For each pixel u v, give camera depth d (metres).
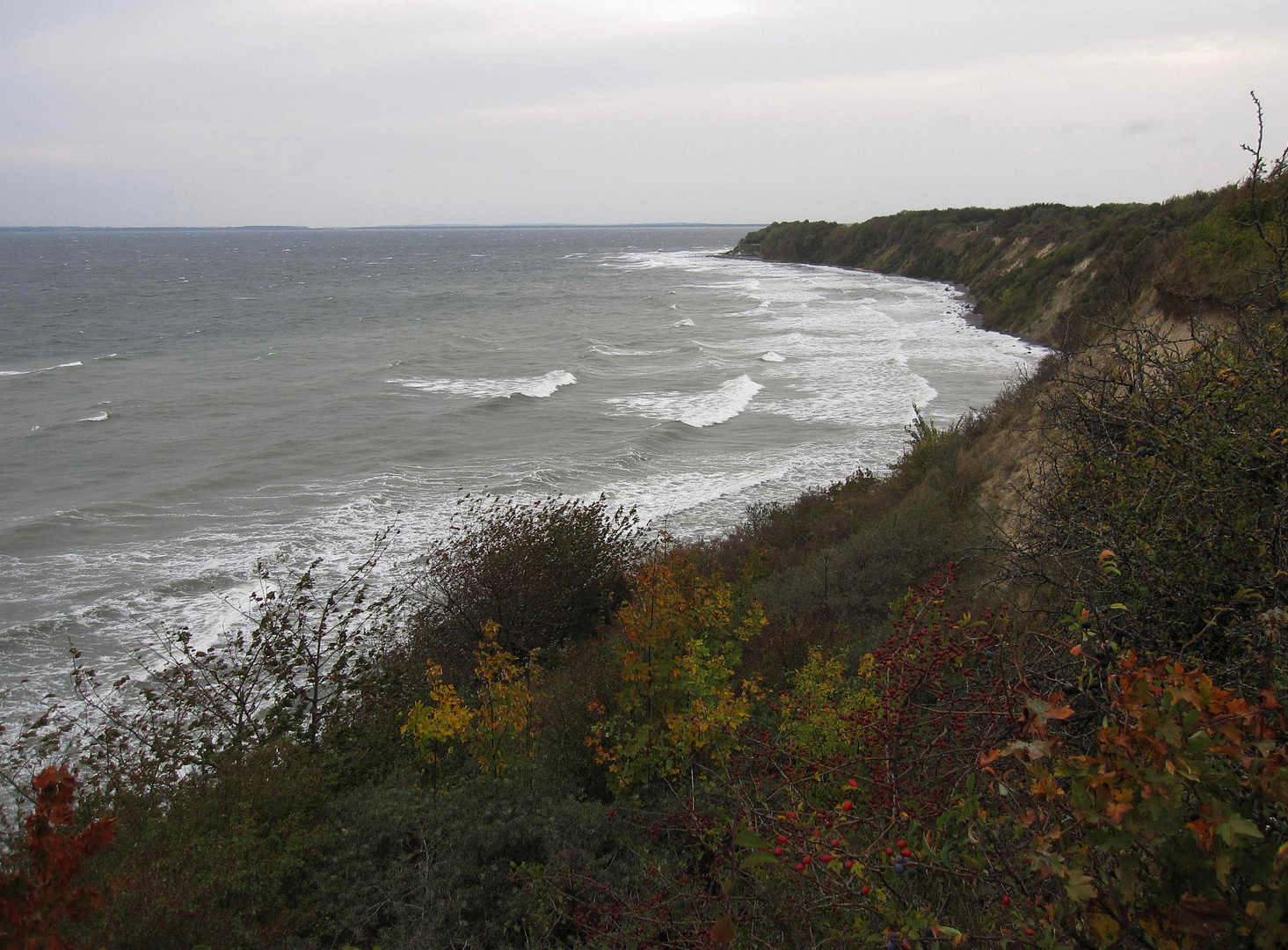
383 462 23.67
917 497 12.82
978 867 2.31
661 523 17.80
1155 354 4.04
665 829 4.34
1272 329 3.51
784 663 7.80
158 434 27.47
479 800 5.30
